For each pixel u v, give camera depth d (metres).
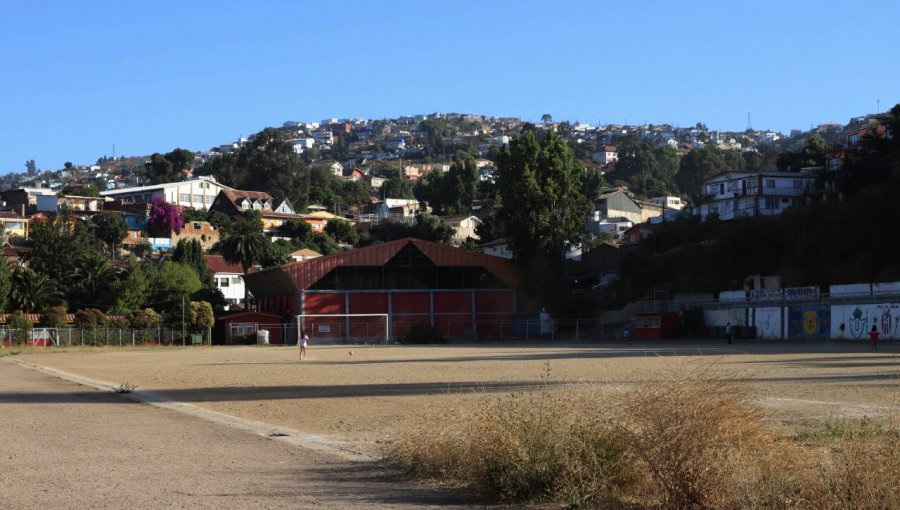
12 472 13.55
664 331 79.69
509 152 99.31
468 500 10.98
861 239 76.56
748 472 9.06
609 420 10.78
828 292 72.62
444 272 98.06
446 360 49.56
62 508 10.62
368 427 19.20
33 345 83.75
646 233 124.69
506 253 141.50
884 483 8.30
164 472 13.40
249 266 124.38
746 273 86.19
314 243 159.62
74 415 23.08
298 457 14.88
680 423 9.52
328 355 62.41
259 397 27.92
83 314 92.75
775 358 42.53
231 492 11.61
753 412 10.02
